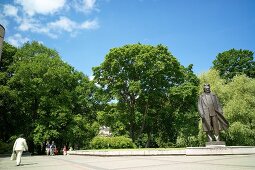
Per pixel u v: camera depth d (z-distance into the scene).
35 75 38.72
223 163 9.90
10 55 39.78
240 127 30.08
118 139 28.56
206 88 17.25
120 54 39.50
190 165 9.75
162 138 50.72
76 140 46.47
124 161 13.51
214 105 16.86
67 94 40.66
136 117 40.84
